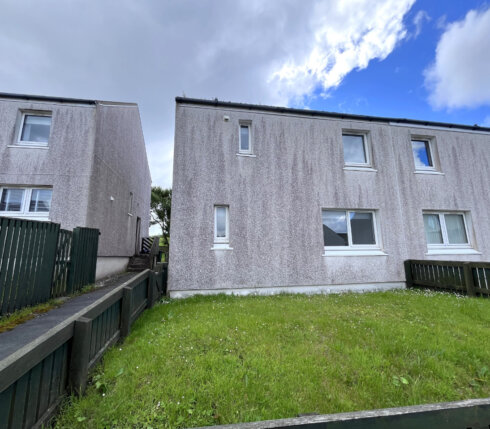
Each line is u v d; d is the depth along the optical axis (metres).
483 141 9.35
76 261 6.42
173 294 6.75
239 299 6.31
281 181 7.73
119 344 3.41
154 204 25.73
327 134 8.30
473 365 2.92
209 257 6.98
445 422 1.25
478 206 8.83
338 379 2.64
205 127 7.50
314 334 3.75
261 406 2.19
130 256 14.77
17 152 8.44
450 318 4.52
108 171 10.67
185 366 2.75
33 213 8.43
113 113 11.29
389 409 1.25
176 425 1.94
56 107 8.90
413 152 8.96
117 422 1.95
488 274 6.16
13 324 3.84
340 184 8.10
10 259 4.35
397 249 8.11
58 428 1.85
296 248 7.51
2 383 1.33
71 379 2.18
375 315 4.76
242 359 2.98
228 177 7.41
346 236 8.09
